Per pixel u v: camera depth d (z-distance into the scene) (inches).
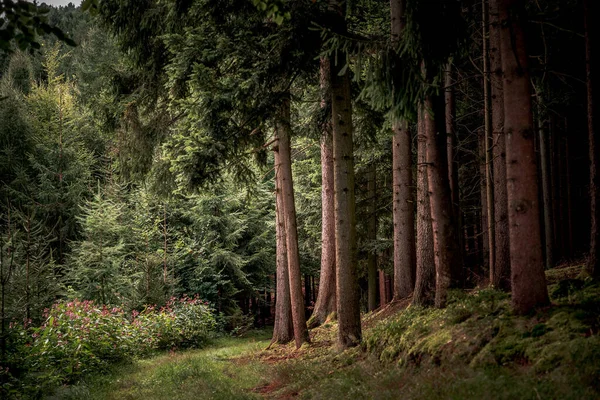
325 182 673.0
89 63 1417.3
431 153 358.6
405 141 591.8
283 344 603.8
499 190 381.7
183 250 969.5
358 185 764.0
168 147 460.8
